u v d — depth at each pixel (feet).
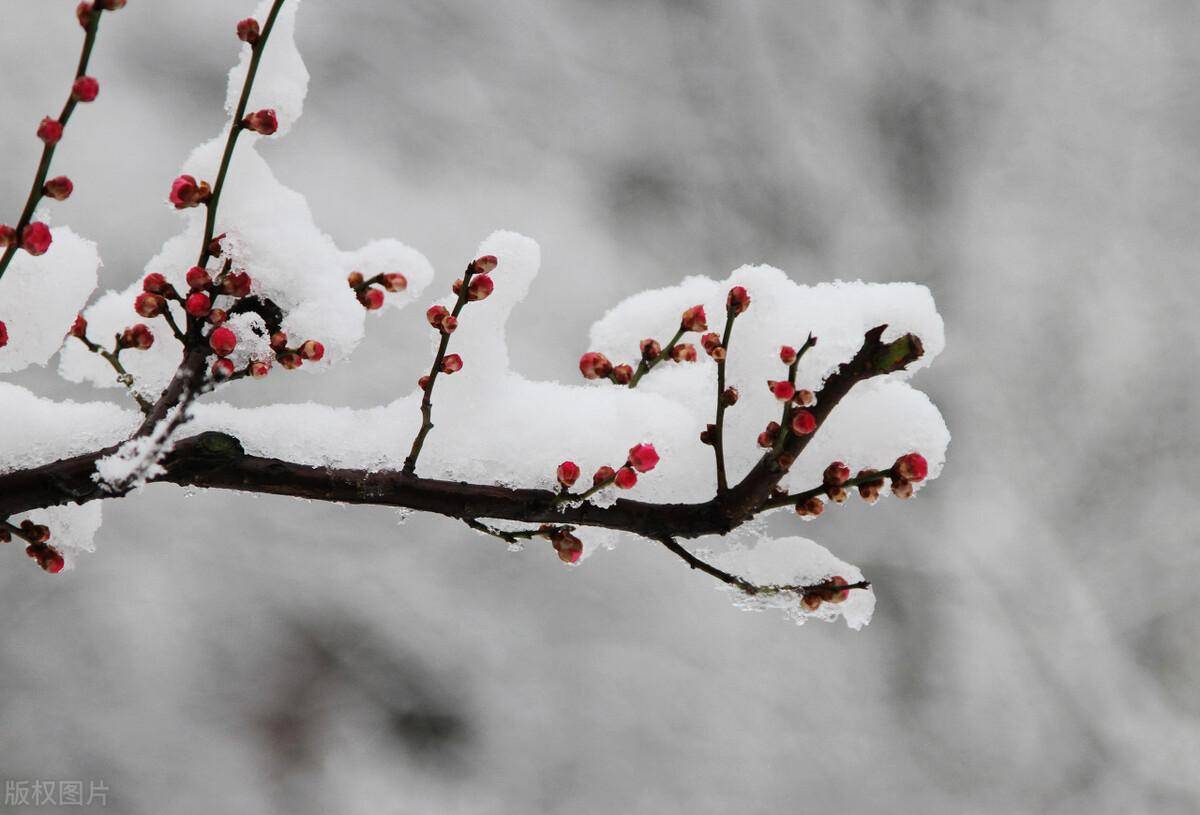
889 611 15.29
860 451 7.39
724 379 7.33
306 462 7.36
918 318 7.34
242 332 7.37
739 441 7.40
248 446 7.36
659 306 7.50
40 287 7.34
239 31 7.30
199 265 7.32
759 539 7.42
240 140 7.39
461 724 14.23
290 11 7.38
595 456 7.39
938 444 7.39
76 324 7.36
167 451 7.30
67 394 13.15
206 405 7.38
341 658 14.16
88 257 7.36
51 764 13.08
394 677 14.26
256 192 7.40
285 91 7.38
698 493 7.39
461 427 7.39
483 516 7.36
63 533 7.39
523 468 7.38
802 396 7.30
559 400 7.43
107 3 7.18
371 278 7.43
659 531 7.36
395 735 14.15
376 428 7.39
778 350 7.39
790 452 7.31
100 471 7.27
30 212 7.22
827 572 7.39
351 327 7.39
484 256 7.33
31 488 7.29
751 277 7.41
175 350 7.41
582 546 7.38
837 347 7.36
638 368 7.44
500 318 7.43
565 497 7.34
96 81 7.20
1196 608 15.31
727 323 7.33
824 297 7.38
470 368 7.41
